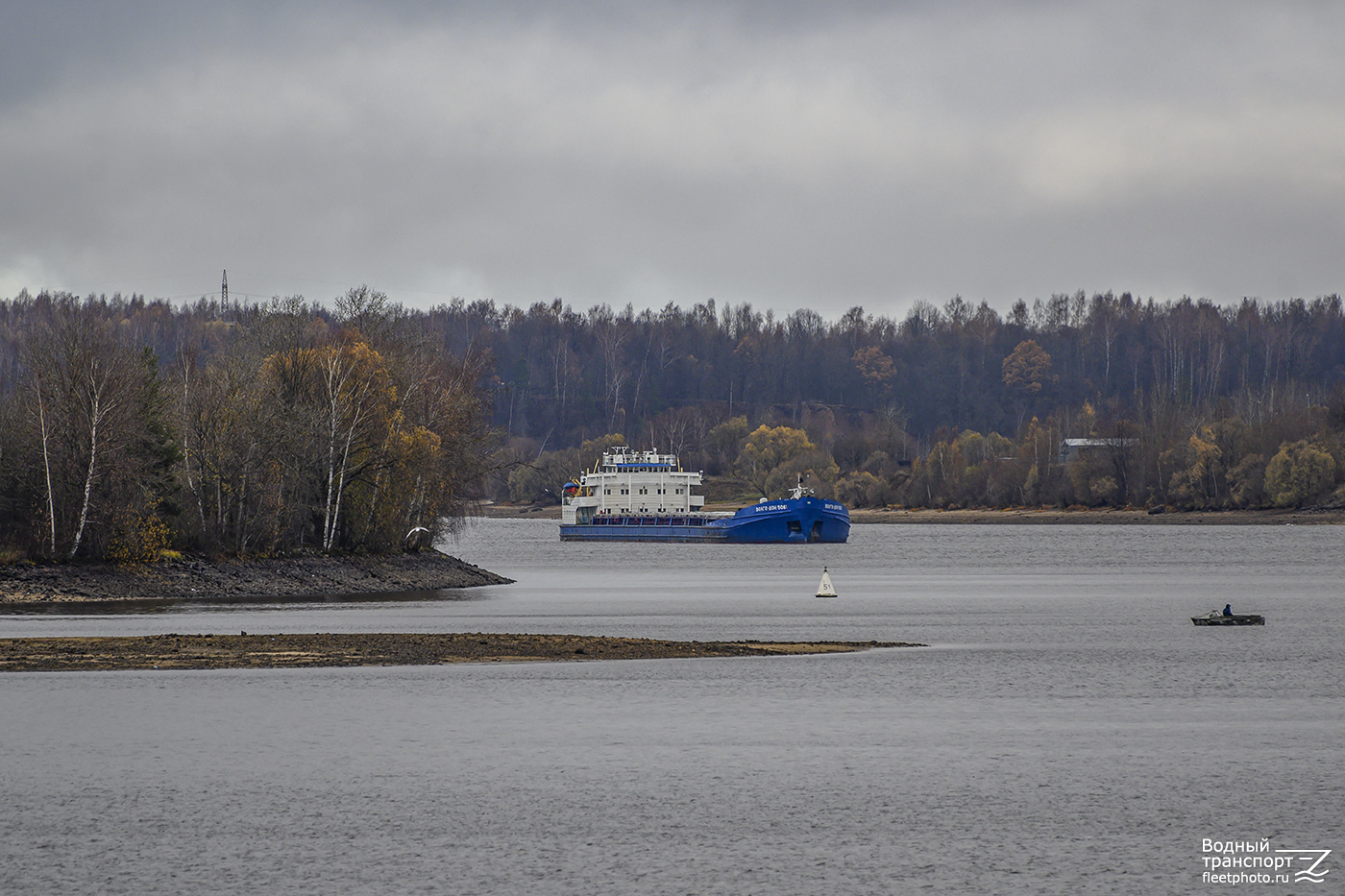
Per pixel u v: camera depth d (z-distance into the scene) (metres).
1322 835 77.81
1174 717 113.88
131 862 72.31
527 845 75.69
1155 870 71.75
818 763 95.44
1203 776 91.62
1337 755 98.56
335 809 83.00
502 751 98.81
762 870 71.50
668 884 69.25
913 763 95.62
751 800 85.25
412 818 80.94
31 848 74.69
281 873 70.56
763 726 109.06
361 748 99.38
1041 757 97.69
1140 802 85.06
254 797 85.56
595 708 116.94
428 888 68.31
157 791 86.69
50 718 109.31
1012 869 71.75
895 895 67.75
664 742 102.25
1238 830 78.81
